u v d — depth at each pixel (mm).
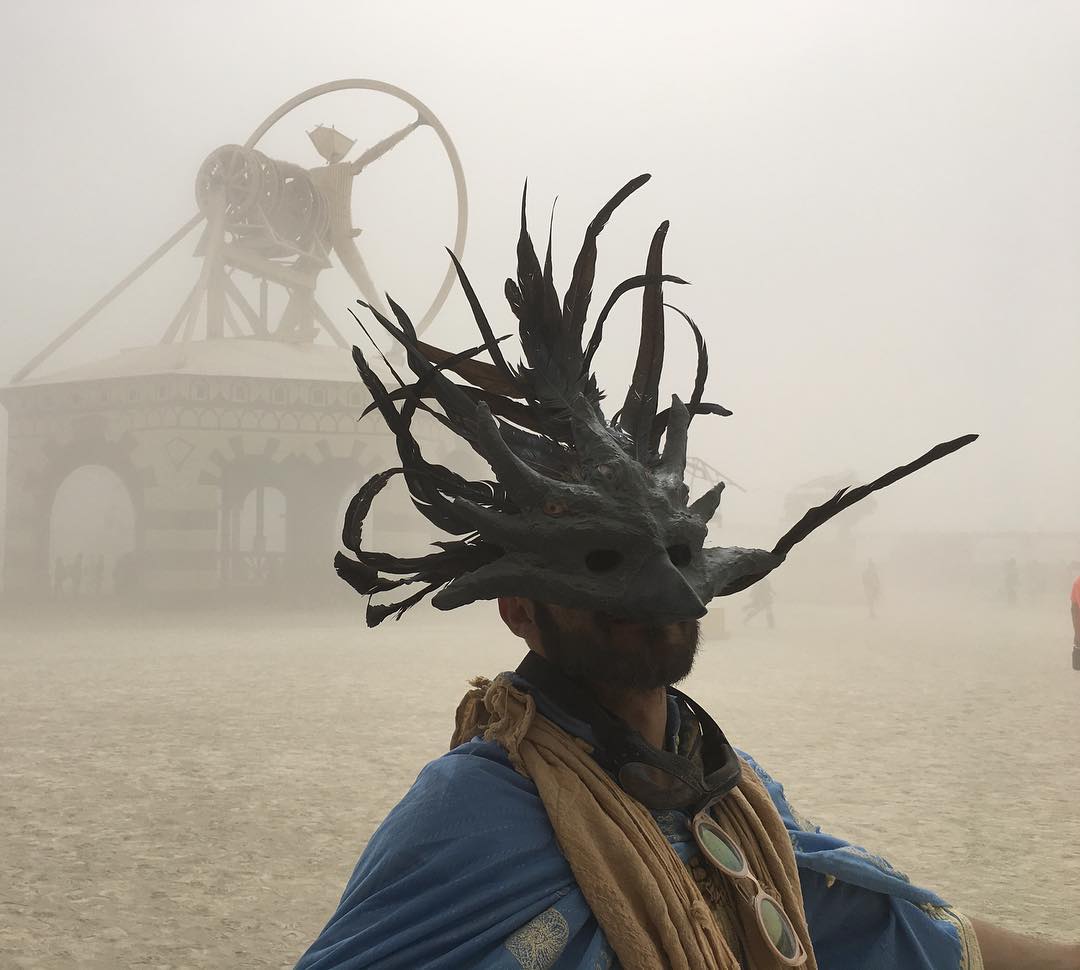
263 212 34062
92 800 6066
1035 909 4105
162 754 7539
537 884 956
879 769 7016
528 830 985
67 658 15312
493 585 966
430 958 912
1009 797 6152
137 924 3996
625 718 1062
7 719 9234
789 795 6223
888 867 1198
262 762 7234
